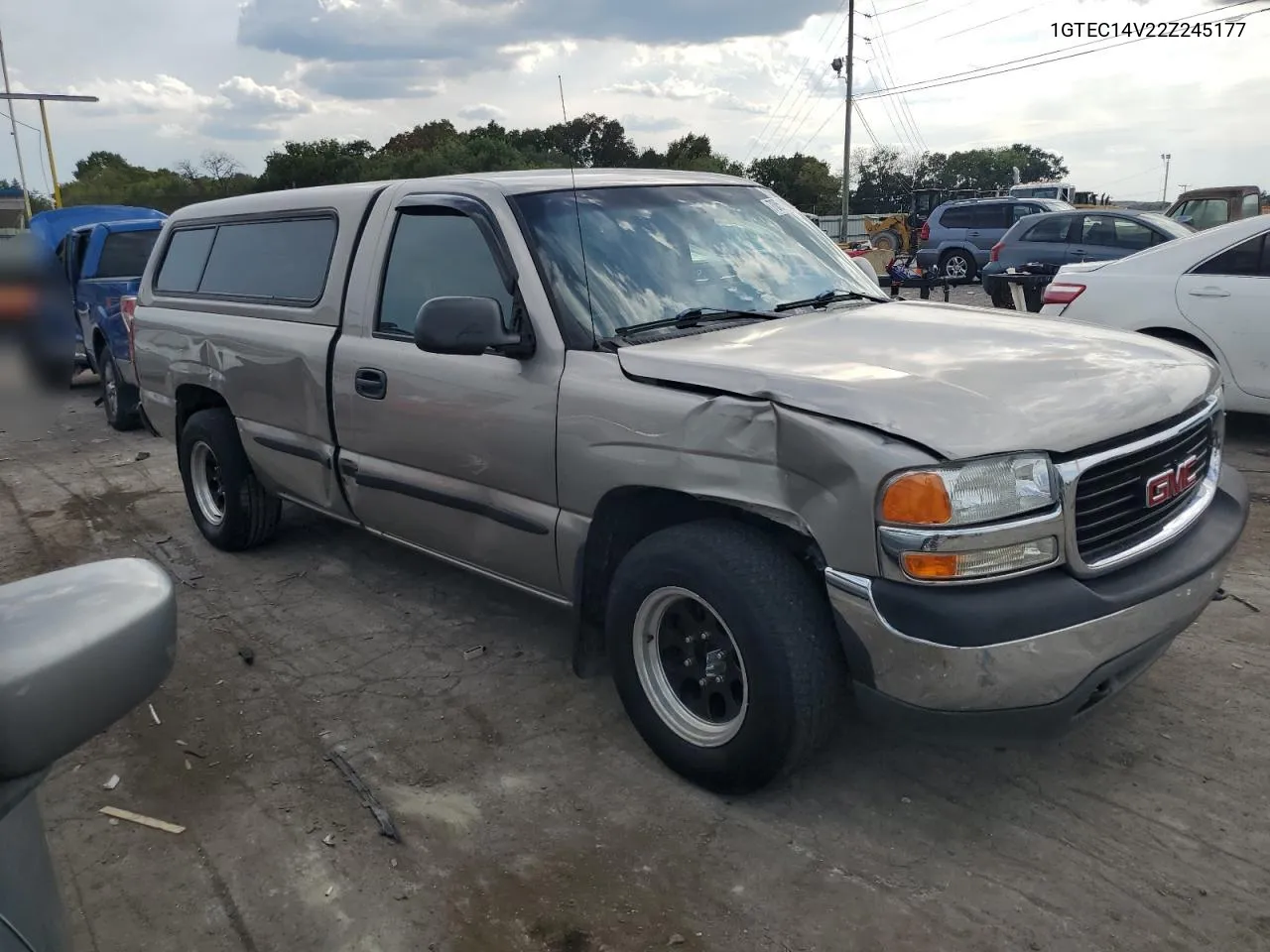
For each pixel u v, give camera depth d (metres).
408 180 4.25
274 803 3.25
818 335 3.35
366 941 2.63
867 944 2.54
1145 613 2.70
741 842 2.95
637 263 3.67
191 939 2.66
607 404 3.19
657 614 3.21
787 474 2.75
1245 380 6.59
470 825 3.09
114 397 9.73
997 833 2.94
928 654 2.54
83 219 14.12
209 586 5.21
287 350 4.58
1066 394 2.77
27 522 6.71
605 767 3.38
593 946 2.58
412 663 4.21
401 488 4.10
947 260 22.05
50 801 3.31
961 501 2.51
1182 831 2.90
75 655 1.26
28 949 1.38
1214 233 6.79
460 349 3.33
